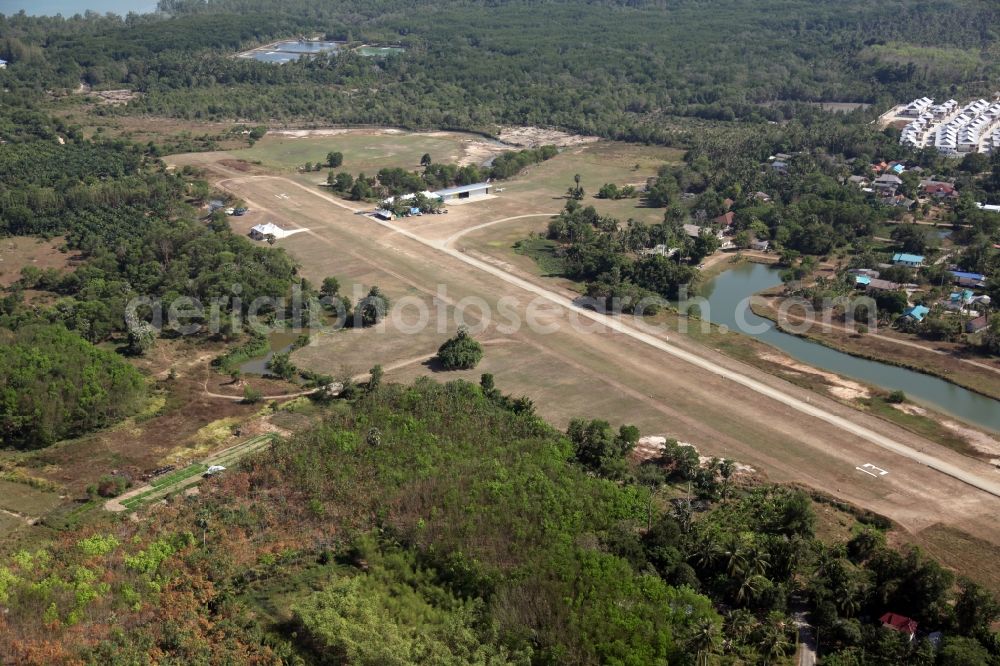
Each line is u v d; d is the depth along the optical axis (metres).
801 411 179.38
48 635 116.75
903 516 145.50
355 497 145.00
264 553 134.00
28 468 160.25
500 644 115.19
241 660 114.06
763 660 114.44
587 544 128.62
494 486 140.88
